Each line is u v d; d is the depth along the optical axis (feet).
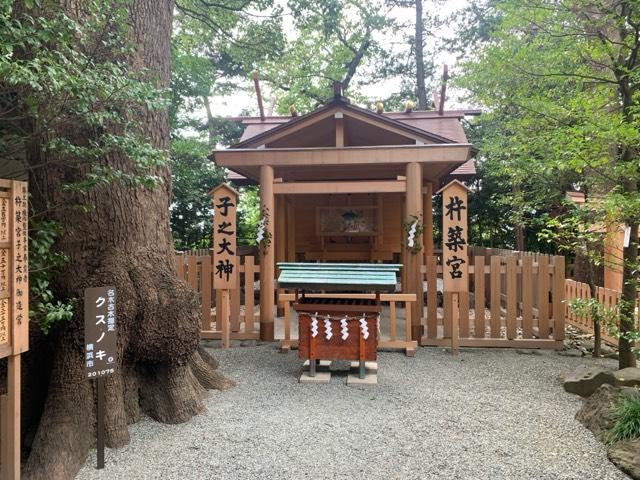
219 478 9.83
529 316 21.42
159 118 14.33
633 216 13.62
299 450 11.09
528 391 15.43
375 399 14.70
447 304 21.84
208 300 23.13
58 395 11.26
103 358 10.44
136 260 12.84
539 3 16.66
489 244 59.36
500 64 18.67
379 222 33.01
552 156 18.62
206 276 23.09
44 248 9.74
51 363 12.31
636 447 10.18
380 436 11.86
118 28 11.11
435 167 26.22
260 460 10.61
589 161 14.39
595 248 18.92
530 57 18.03
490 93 24.84
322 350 16.55
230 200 21.98
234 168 25.12
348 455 10.83
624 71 14.37
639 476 9.49
